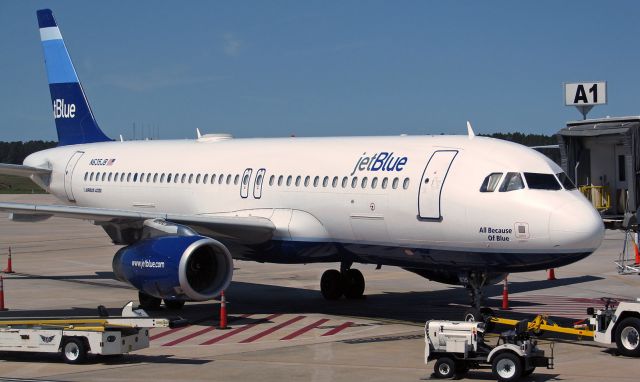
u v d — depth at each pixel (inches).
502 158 939.3
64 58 1641.2
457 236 942.4
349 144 1116.5
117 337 773.3
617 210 1272.1
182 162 1318.9
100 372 746.8
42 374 740.0
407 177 992.2
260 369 757.3
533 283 1423.5
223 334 949.2
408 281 1456.7
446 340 729.6
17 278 1503.4
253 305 1185.4
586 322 868.0
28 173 1547.7
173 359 804.6
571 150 1243.2
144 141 1475.1
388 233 1011.3
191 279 1043.9
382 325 1008.2
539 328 850.8
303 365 774.5
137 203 1371.8
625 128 1164.5
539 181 911.7
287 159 1160.2
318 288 1371.8
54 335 781.3
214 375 733.3
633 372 740.0
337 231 1069.1
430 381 714.8
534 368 724.0
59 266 1697.8
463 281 988.6
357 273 1243.8
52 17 1644.9
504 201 904.3
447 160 975.6
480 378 729.6
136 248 1023.6
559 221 868.0
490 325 881.5
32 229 2726.4
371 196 1020.5
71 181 1507.1
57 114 1660.9
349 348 859.4
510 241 901.2
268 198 1151.0
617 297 1256.8
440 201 951.6
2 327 810.8
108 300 1234.6
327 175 1085.1
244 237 1131.9
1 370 756.0
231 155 1253.1
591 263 1699.1
